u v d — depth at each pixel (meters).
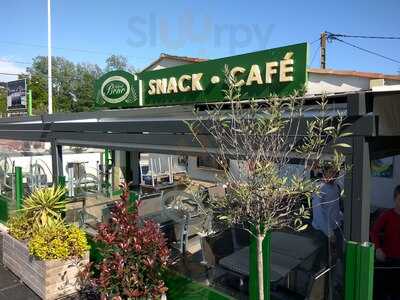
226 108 4.58
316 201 4.74
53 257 5.44
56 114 7.27
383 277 4.39
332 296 3.85
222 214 3.14
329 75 9.88
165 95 6.35
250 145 2.82
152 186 10.25
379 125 3.14
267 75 4.81
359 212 3.16
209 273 4.76
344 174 3.09
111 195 9.47
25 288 5.86
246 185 2.79
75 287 5.61
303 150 2.96
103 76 7.65
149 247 4.38
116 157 10.84
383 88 3.11
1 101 42.66
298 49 4.54
